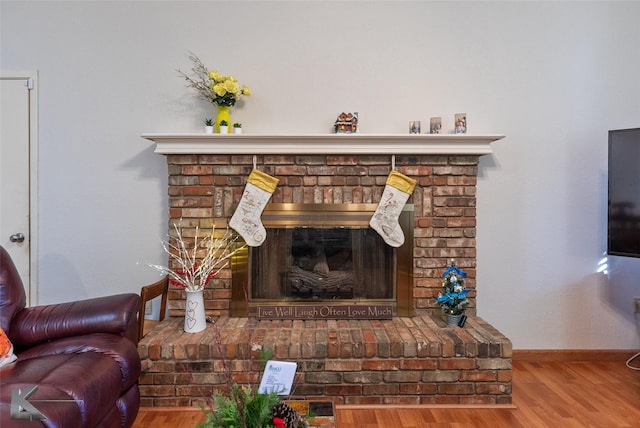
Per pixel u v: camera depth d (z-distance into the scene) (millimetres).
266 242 2648
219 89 2516
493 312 2748
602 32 2705
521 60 2707
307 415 1291
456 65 2705
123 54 2680
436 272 2625
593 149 2707
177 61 2689
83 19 2668
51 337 1868
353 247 2676
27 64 2670
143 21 2678
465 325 2412
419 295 2627
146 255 2715
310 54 2699
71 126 2686
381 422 2014
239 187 2605
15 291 1955
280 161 2590
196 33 2688
